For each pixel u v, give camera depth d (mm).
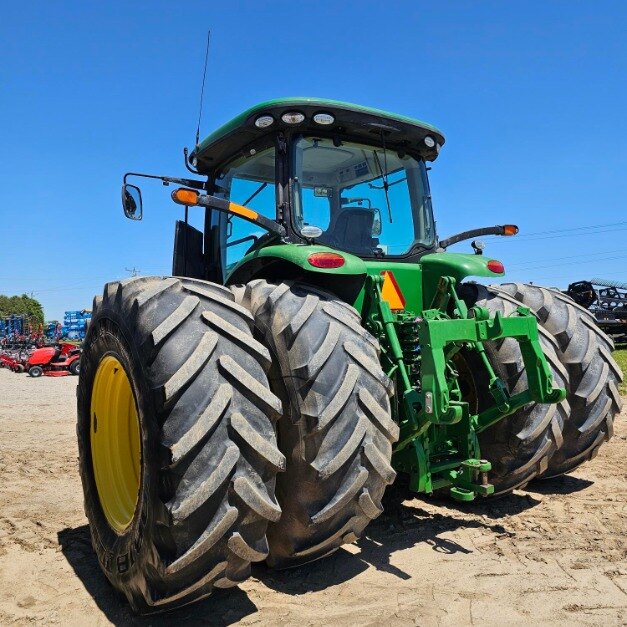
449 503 3623
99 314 2805
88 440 3020
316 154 3428
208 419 2088
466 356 3549
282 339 2451
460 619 2234
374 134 3531
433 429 3051
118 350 2549
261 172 3527
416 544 2994
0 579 2811
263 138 3451
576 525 3172
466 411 3049
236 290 2787
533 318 2994
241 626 2254
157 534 2107
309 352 2408
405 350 3111
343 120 3307
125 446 2936
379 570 2701
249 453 2156
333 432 2359
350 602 2410
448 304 3334
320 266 2697
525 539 3004
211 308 2373
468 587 2496
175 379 2100
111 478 2883
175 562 2049
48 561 3033
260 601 2449
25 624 2365
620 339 17328
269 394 2238
